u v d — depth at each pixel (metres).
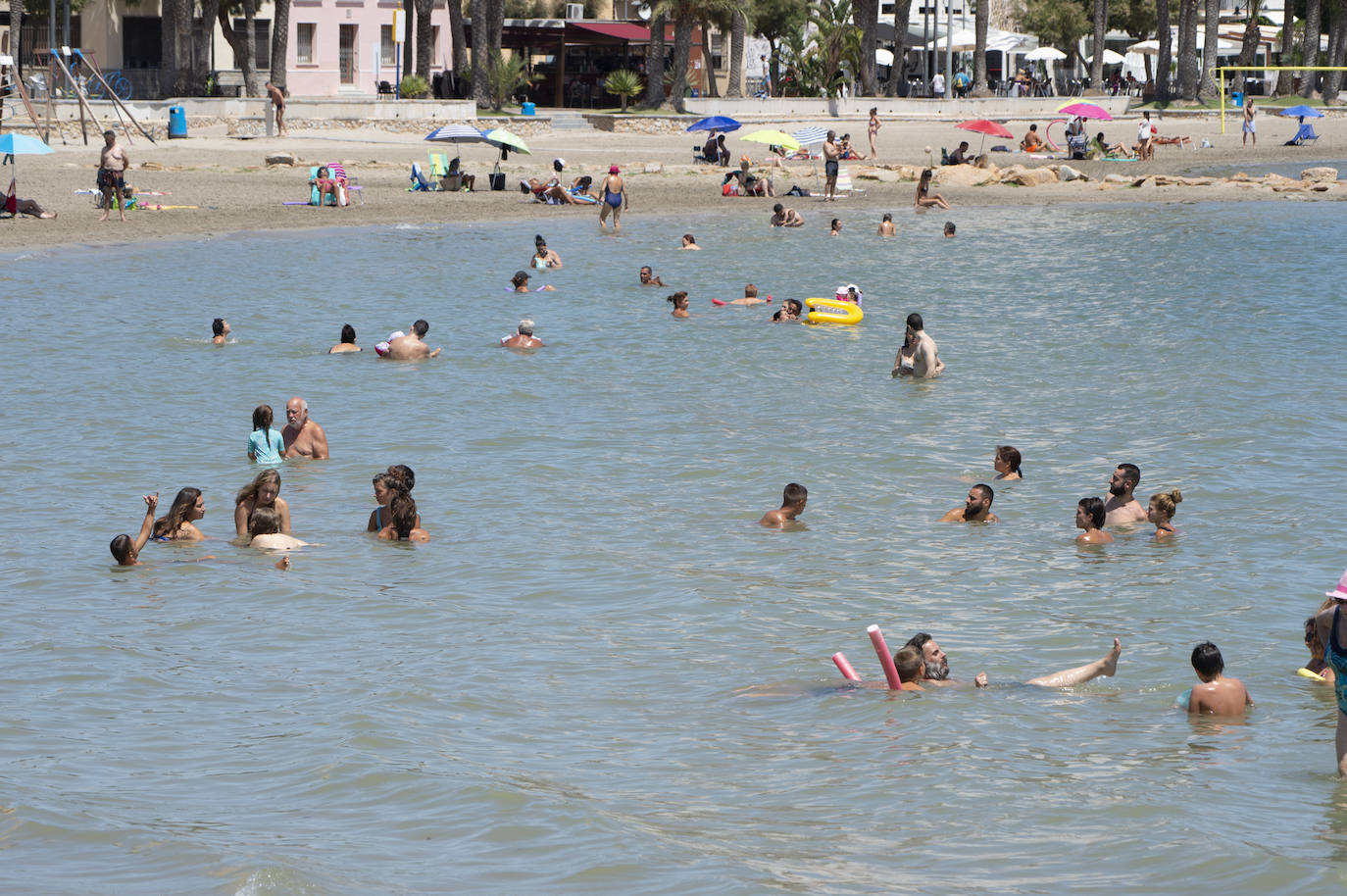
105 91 138.12
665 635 24.78
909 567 29.06
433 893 14.67
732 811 17.19
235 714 20.61
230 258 74.56
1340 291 67.12
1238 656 23.67
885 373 49.72
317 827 16.50
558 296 65.69
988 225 95.88
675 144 138.00
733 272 74.19
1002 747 19.50
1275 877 15.18
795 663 23.34
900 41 177.00
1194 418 42.34
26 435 39.25
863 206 106.81
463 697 21.47
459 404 44.19
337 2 156.12
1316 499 33.75
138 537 29.88
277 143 123.94
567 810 16.94
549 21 164.00
